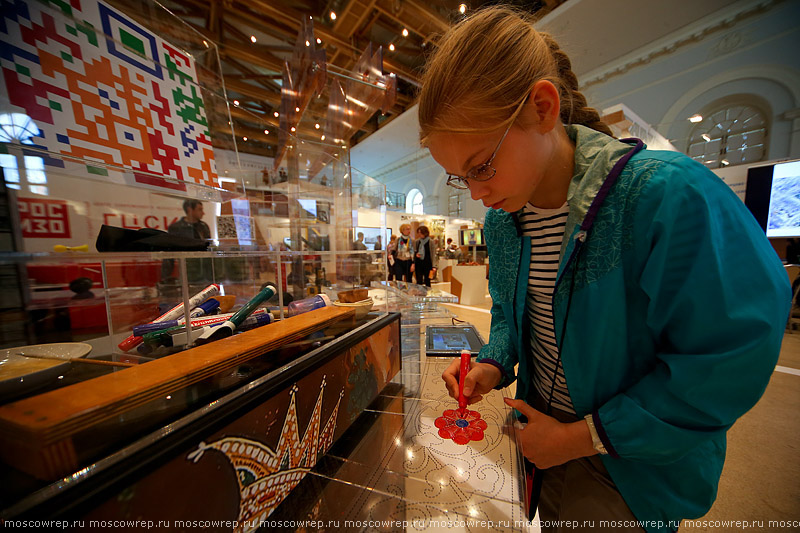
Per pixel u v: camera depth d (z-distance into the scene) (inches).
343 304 25.1
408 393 25.7
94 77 16.0
